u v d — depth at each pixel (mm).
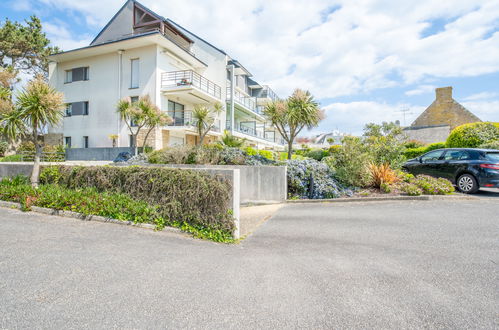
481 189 8844
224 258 3469
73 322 1991
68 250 3553
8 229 4480
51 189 6184
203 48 24219
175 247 3889
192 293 2490
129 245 3877
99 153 17328
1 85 15656
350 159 9234
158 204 5051
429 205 6523
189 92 18578
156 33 17062
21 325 1935
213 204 4594
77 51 19094
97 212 5293
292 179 8555
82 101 19969
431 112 24188
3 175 8055
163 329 1939
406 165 10359
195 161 9852
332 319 2090
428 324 2018
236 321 2059
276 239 4406
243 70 29641
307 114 10797
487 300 2352
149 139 17797
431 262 3209
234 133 23594
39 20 24297
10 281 2629
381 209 6363
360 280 2777
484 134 11266
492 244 3777
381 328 1975
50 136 20703
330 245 3971
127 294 2438
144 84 18391
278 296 2453
